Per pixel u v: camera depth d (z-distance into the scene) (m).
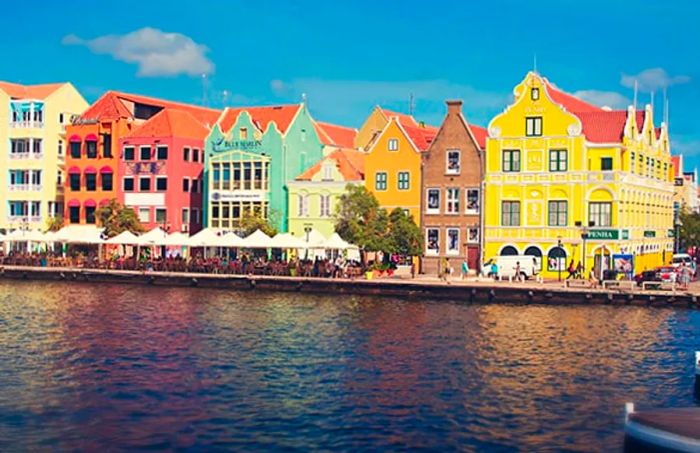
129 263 97.19
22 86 131.62
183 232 116.06
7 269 100.44
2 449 35.00
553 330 61.50
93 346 55.06
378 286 82.56
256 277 88.06
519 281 84.81
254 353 53.00
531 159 92.38
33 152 125.62
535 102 92.19
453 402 41.94
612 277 85.00
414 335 59.25
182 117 118.69
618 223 89.12
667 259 110.12
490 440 36.44
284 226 108.94
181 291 86.38
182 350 53.84
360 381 46.00
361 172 106.62
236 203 111.50
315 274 88.12
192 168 117.56
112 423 38.41
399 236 90.00
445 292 79.69
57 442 35.94
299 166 112.69
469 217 95.62
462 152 96.19
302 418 39.28
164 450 35.09
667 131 109.56
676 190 153.75
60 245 118.88
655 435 34.00
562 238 90.81
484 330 61.38
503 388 44.62
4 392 43.41
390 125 100.06
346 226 92.44
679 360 51.59
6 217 126.56
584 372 48.31
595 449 35.38
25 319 66.06
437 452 35.00
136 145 116.94
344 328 62.12
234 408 40.78
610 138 91.38
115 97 122.00
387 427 38.06
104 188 119.75
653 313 69.88
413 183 98.50
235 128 112.44
